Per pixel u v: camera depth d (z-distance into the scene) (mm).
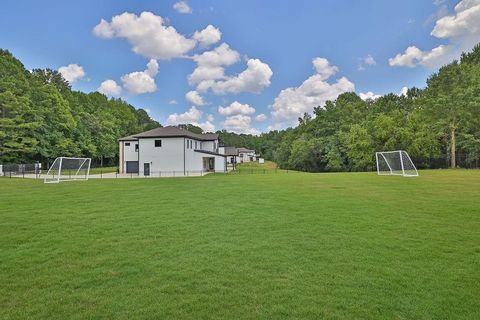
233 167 58219
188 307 3930
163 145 39438
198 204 11742
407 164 28703
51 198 13570
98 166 65062
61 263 5551
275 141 118250
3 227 8180
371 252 6043
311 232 7570
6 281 4785
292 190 15891
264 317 3691
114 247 6465
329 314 3746
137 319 3660
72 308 3926
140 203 12070
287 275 4934
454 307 3908
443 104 38844
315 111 64500
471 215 9234
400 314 3750
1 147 37625
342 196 13445
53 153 46344
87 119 58938
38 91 45844
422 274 4949
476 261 5520
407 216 9234
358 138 44812
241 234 7441
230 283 4652
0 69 41094
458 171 29219
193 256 5871
